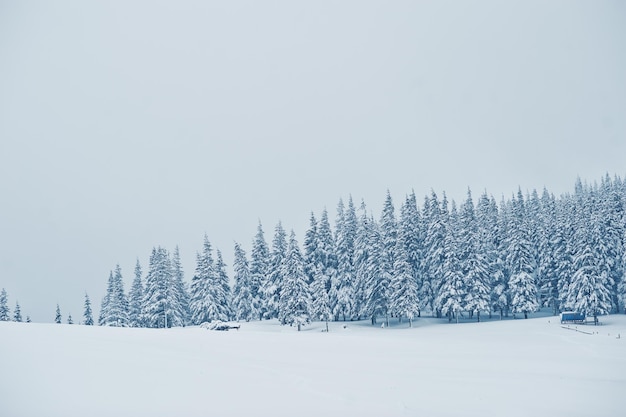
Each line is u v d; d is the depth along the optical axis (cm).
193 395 1499
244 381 1734
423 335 4675
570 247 6150
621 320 5491
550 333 4409
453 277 6003
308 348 2883
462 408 1436
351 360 2395
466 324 5766
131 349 2294
